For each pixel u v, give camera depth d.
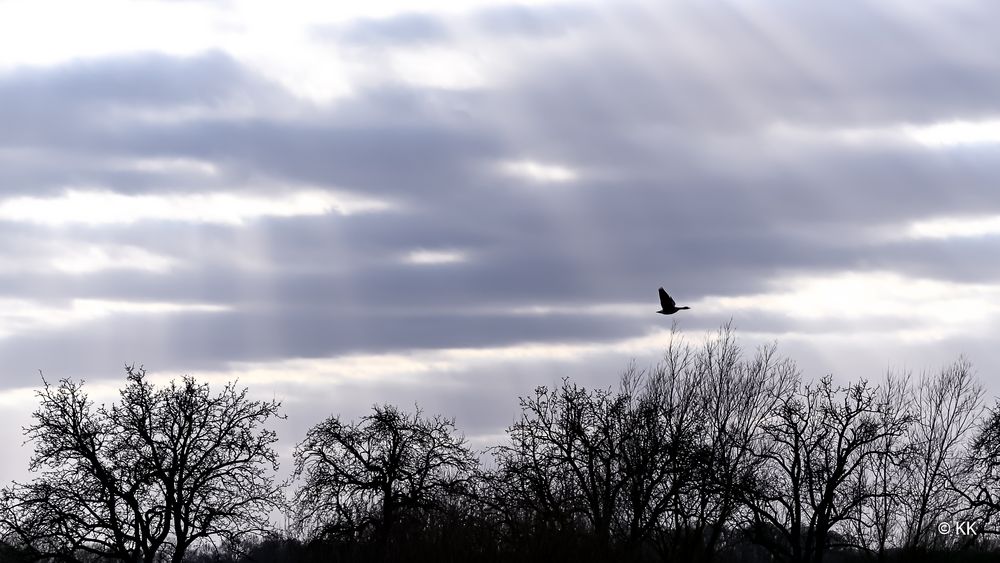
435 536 49.75
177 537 69.12
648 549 58.62
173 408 71.00
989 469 66.38
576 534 48.25
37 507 67.06
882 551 66.06
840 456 69.00
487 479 64.69
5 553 67.19
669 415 66.50
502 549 47.41
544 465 63.84
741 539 65.00
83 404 70.88
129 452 69.81
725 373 70.06
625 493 63.06
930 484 69.69
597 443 64.25
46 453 69.00
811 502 68.81
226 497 70.12
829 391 70.81
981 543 66.00
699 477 61.44
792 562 66.69
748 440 67.06
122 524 68.38
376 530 68.81
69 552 67.38
